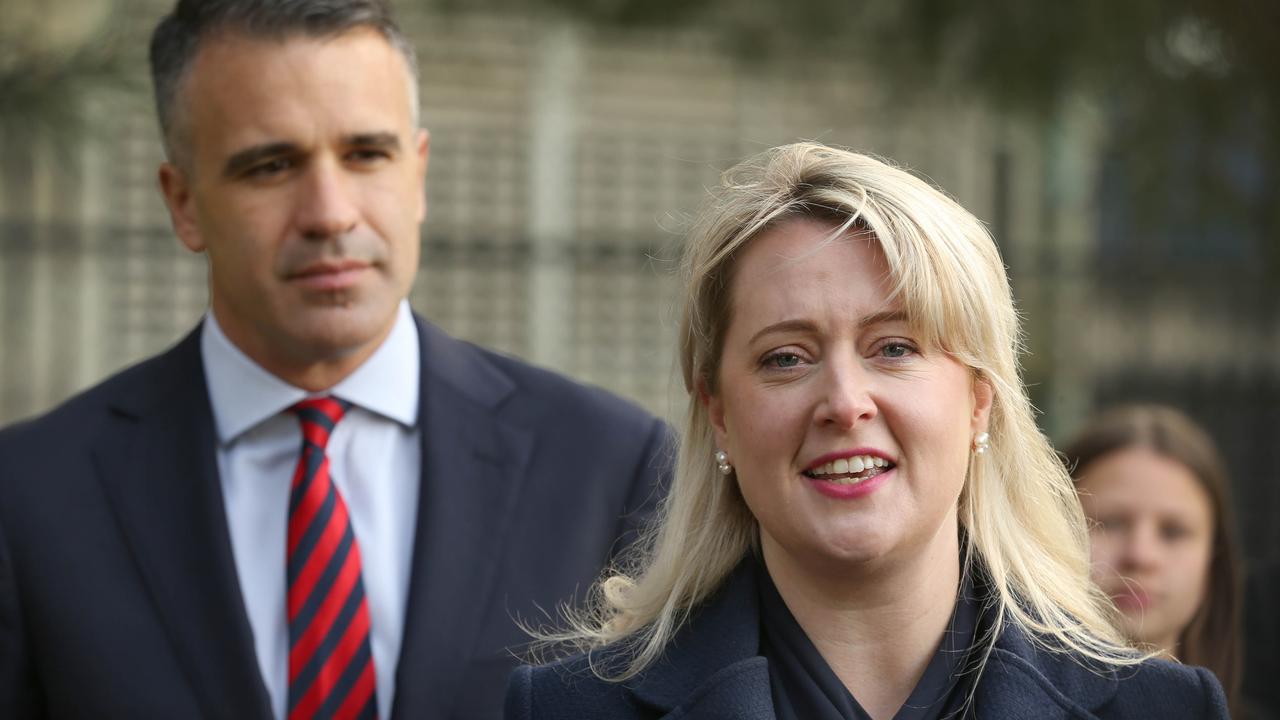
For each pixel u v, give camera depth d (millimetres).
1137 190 13859
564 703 4387
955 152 20828
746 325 4074
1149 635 6902
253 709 5148
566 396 5848
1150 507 6926
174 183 5590
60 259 18031
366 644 5270
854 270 3990
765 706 4109
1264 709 7922
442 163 20375
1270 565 8156
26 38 9500
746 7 12734
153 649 5199
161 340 18703
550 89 20578
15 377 17891
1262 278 14953
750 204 4145
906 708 4055
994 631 4184
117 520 5359
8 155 15055
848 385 3930
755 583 4395
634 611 4555
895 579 4078
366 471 5492
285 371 5441
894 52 12555
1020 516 4418
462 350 5887
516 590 5434
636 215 20906
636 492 5691
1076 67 11992
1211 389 19266
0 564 5250
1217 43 12430
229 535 5352
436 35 20094
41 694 5301
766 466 4020
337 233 5180
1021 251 19281
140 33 9820
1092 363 19594
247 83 5172
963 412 4078
